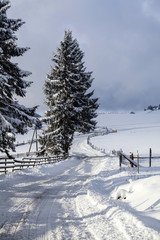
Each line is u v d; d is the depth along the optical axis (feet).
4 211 21.49
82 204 24.45
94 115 135.23
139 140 166.30
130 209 20.16
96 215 19.72
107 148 135.85
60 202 25.64
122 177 38.70
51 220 19.08
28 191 31.53
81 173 53.88
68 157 93.25
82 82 118.32
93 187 32.94
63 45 96.63
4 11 45.50
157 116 487.61
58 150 85.97
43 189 33.40
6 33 44.29
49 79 96.02
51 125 91.35
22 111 46.88
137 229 14.71
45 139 88.69
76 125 102.17
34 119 46.06
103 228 16.22
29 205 24.06
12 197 27.40
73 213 21.30
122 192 25.79
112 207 20.62
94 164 71.61
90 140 182.70
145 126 303.68
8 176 41.50
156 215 16.43
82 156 99.25
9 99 46.62
